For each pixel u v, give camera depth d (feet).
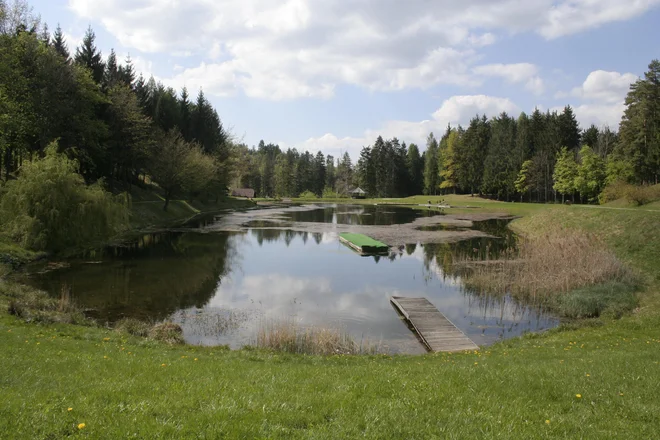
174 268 88.74
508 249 114.11
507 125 372.38
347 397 21.30
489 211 256.73
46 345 35.17
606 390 23.75
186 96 263.29
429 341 50.11
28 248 88.22
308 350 46.19
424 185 427.74
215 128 292.40
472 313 63.36
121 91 167.22
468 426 18.04
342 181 515.91
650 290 66.08
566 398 22.62
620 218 108.27
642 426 18.70
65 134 132.05
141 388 22.58
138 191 201.16
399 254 110.52
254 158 517.14
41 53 122.62
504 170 310.65
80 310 57.88
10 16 113.70
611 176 203.82
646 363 30.30
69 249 98.58
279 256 106.63
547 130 299.79
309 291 74.08
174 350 40.50
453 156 363.97
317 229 163.94
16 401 19.40
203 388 22.79
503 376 26.78
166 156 181.06
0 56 106.63
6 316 45.52
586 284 69.36
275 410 19.13
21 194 88.84
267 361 37.60
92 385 23.26
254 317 58.95
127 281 76.59
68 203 93.56
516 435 17.11
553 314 62.85
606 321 55.26
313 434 16.61
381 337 52.34
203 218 200.85
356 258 104.83
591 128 298.56
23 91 115.55
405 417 18.70
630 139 205.87
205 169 209.97
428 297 71.36
